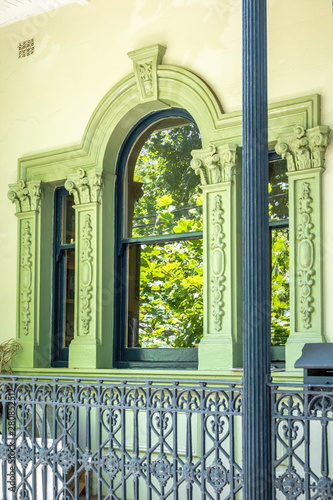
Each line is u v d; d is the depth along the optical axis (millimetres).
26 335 7043
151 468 4742
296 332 5531
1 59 7535
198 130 6531
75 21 7121
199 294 6375
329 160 5535
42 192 7129
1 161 7469
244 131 4312
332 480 4016
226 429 5859
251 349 4152
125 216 6855
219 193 6043
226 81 6129
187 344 6383
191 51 6348
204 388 4559
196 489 5996
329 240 5488
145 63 6480
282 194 5953
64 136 7074
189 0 6410
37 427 6453
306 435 4098
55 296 7164
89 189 6773
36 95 7305
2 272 7332
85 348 6613
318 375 4375
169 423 6188
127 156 6898
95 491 6414
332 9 5625
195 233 6410
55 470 5191
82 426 6590
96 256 6691
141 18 6691
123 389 4922
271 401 4188
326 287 5480
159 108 6664
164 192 6660
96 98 6906
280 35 5848
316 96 5559
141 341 6648
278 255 5930
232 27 6145
